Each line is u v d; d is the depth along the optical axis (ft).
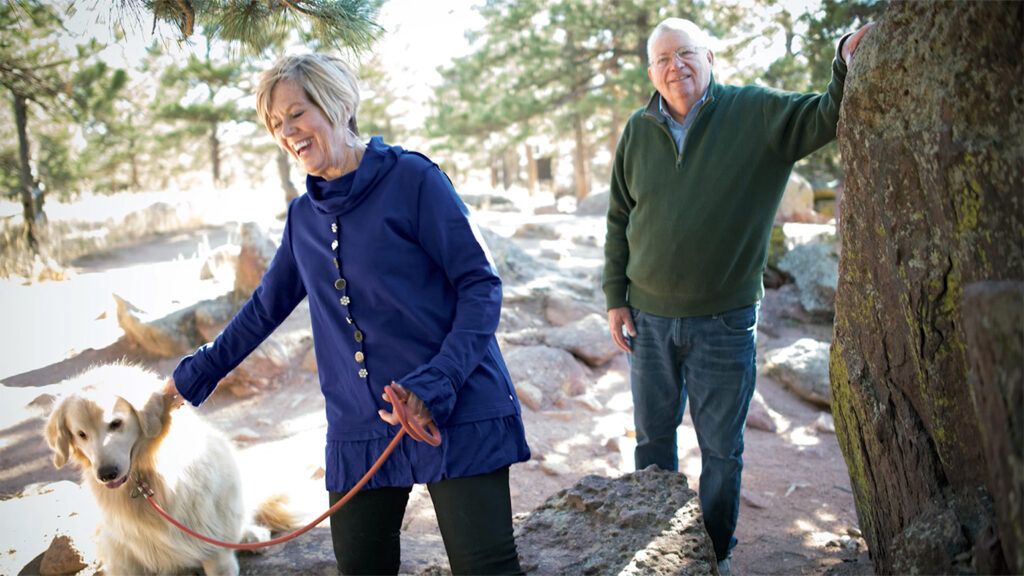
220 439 11.28
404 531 13.39
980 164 6.50
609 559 9.20
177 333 24.26
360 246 7.04
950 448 7.43
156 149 74.08
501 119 67.56
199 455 10.43
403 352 7.09
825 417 18.80
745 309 10.93
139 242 50.62
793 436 18.20
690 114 10.66
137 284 32.78
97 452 9.17
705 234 10.63
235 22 10.64
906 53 7.26
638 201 11.32
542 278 27.27
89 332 26.99
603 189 60.70
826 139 9.72
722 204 10.55
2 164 46.68
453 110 71.61
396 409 6.40
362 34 10.96
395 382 6.51
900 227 7.57
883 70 7.56
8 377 23.35
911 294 7.50
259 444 17.99
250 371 21.27
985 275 6.54
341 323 7.25
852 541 12.64
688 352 11.18
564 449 17.29
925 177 7.14
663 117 10.84
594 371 21.91
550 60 63.72
